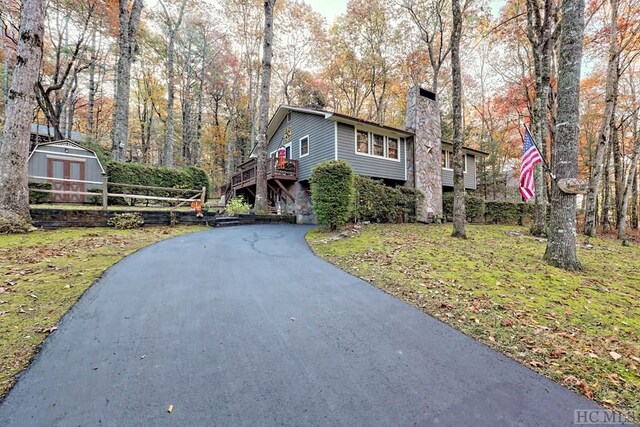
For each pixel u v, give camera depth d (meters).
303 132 16.77
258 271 5.31
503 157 26.72
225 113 31.77
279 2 22.61
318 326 3.28
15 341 2.75
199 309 3.62
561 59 5.97
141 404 2.04
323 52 25.38
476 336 3.13
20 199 7.55
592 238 11.84
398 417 1.97
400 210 13.73
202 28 26.23
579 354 2.80
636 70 15.83
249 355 2.68
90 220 9.03
